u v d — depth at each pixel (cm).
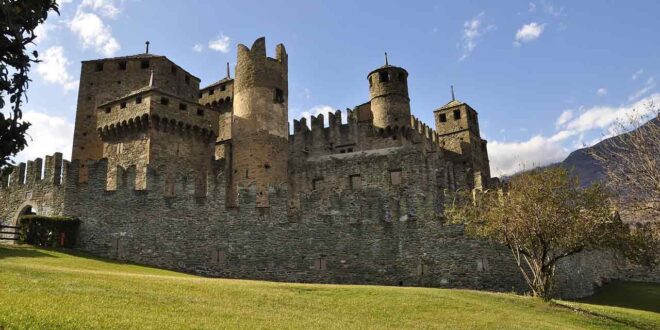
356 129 6756
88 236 3934
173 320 1562
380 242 3691
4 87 796
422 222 3662
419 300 2475
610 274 4828
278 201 3872
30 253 3356
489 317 2303
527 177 3067
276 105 5359
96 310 1550
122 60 6106
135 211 3938
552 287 3481
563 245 2880
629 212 2755
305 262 3722
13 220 4528
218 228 3838
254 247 3778
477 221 3306
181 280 2498
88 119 5978
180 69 6406
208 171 5284
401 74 7038
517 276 3391
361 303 2341
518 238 2920
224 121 6625
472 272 3456
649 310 3434
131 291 1992
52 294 1733
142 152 4944
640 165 2650
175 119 5106
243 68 5428
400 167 4756
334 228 3769
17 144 814
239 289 2352
